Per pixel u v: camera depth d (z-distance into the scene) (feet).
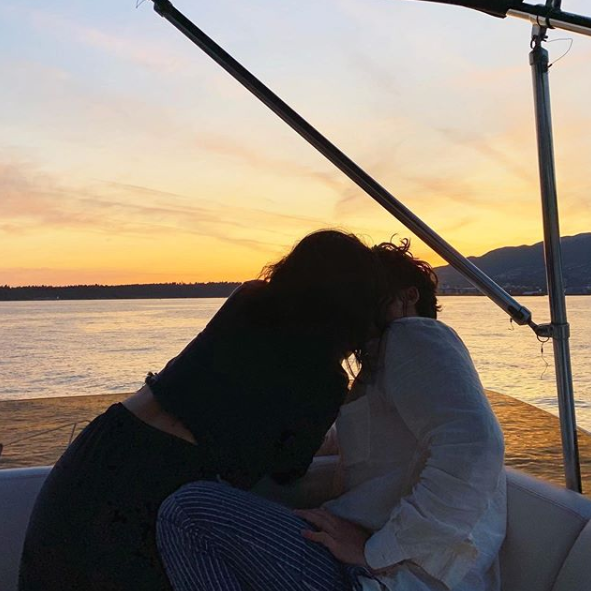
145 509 3.81
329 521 4.10
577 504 4.42
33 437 9.26
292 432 4.07
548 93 5.24
